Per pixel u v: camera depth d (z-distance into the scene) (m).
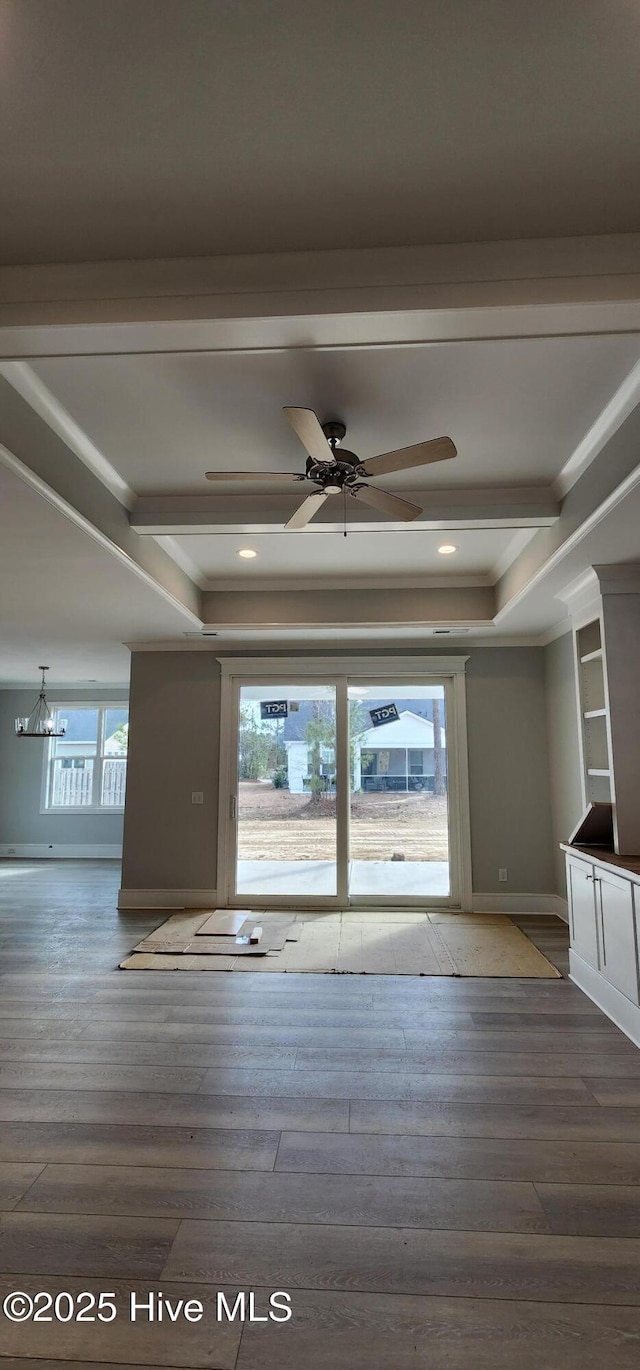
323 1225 2.00
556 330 1.97
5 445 2.55
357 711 6.31
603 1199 2.11
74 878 7.88
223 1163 2.29
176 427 3.12
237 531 4.11
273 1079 2.88
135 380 2.69
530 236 1.86
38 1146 2.39
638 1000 3.21
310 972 4.30
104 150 1.60
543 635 6.06
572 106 1.49
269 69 1.41
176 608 5.13
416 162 1.63
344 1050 3.16
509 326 1.95
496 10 1.31
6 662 7.83
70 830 9.71
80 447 3.27
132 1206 2.08
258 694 6.35
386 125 1.54
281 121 1.52
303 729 6.28
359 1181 2.20
